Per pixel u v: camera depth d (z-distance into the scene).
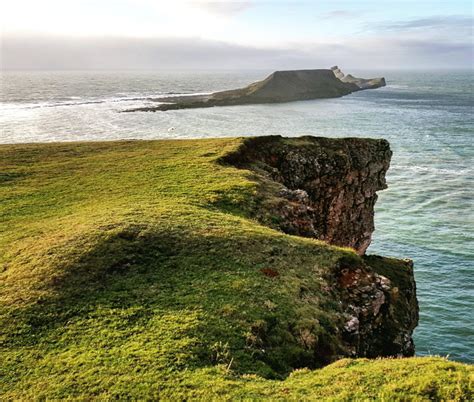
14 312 18.45
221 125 138.75
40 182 38.50
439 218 68.56
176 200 31.62
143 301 19.28
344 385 13.68
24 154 48.25
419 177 89.75
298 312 19.23
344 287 23.17
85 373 14.68
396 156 106.62
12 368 15.27
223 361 15.56
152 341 16.38
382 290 23.86
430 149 113.69
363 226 52.09
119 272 21.55
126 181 37.59
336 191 46.66
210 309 18.61
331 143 50.12
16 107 170.12
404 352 22.95
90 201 32.81
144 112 167.25
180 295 19.70
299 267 23.34
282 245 25.14
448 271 52.59
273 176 43.41
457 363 14.88
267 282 21.16
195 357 15.51
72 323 17.83
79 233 24.72
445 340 40.34
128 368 14.81
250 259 23.11
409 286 33.03
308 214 34.34
